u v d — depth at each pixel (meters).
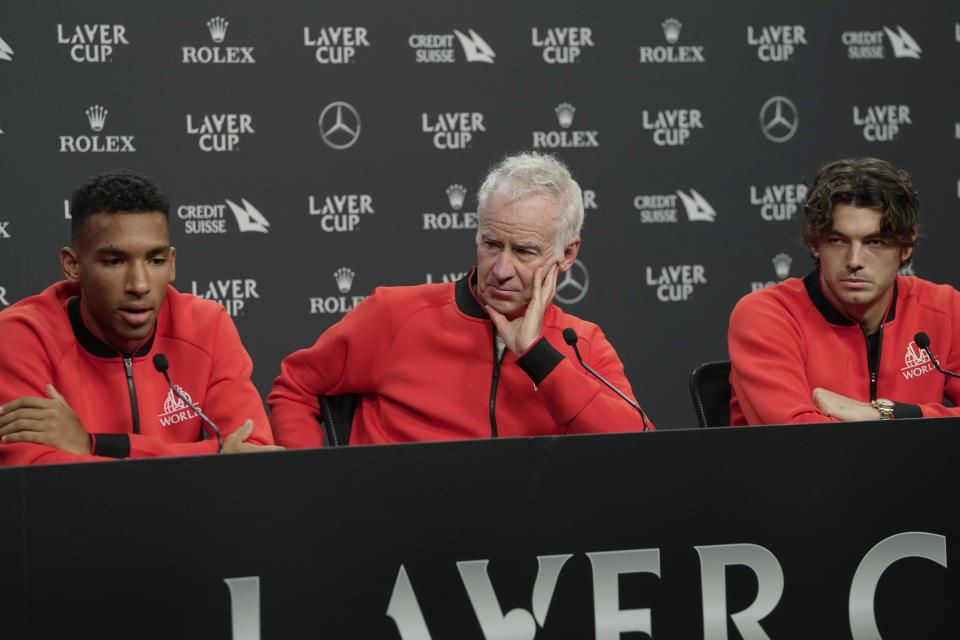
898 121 13.90
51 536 4.27
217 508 4.45
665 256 13.66
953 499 5.19
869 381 8.02
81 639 4.30
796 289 8.20
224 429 7.06
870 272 7.49
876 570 5.11
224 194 12.70
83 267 6.32
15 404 5.98
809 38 13.71
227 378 7.18
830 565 5.05
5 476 4.21
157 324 7.05
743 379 7.90
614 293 13.59
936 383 8.18
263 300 12.87
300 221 12.91
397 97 13.02
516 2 13.17
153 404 6.93
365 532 4.59
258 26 12.65
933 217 13.99
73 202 6.34
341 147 12.95
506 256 6.83
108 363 6.83
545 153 13.34
